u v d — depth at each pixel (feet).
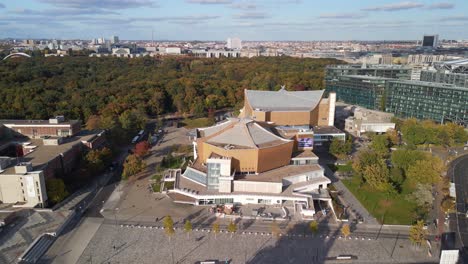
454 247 348.38
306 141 554.46
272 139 501.97
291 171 483.10
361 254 336.70
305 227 383.86
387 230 379.35
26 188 406.62
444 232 374.63
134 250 340.80
